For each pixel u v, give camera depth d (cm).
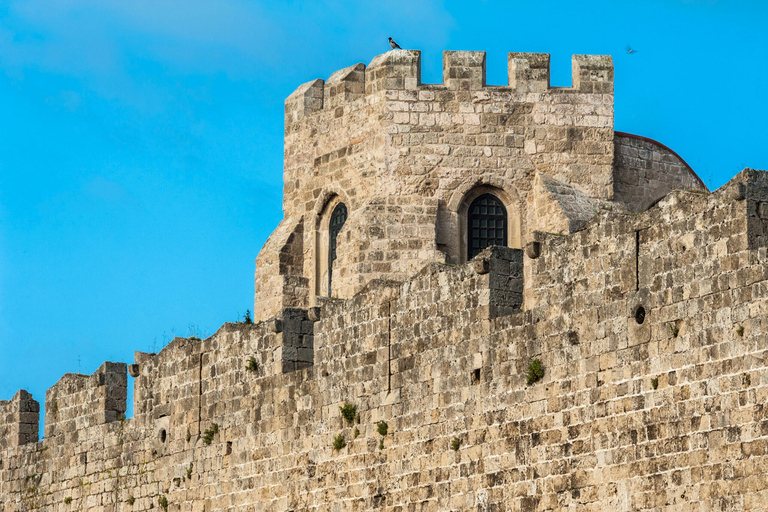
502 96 12269
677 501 7900
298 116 13012
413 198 12169
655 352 8131
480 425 9200
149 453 12131
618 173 12406
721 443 7719
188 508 11619
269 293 12850
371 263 12056
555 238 8875
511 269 9369
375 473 9969
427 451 9581
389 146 12231
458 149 12225
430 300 9731
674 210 8138
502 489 8988
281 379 10925
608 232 8519
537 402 8838
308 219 12875
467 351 9375
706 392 7825
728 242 7825
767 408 7525
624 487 8200
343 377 10362
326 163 12744
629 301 8319
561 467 8619
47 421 13350
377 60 12488
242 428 11219
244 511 11062
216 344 11619
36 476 13350
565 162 12238
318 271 12762
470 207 12250
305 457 10588
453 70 12312
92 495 12669
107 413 12700
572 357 8638
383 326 10088
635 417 8194
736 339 7719
